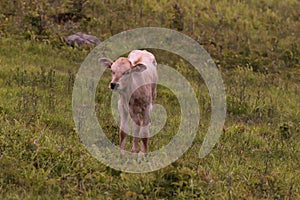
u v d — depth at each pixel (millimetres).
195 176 23984
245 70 56688
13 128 27516
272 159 30156
